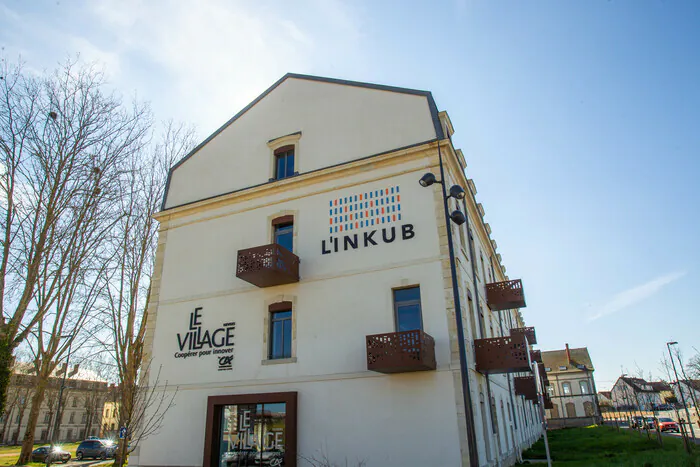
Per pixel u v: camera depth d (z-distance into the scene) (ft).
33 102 70.85
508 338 47.93
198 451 51.55
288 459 46.83
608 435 117.50
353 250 53.06
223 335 56.13
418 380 44.78
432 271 48.29
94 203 74.95
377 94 60.23
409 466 42.42
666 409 188.24
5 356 61.93
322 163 59.77
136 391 58.13
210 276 60.54
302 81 66.74
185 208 66.13
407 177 53.52
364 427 45.32
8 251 65.51
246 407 51.65
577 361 261.03
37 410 85.76
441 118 57.82
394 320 48.32
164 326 60.29
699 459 53.72
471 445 32.86
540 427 135.54
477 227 75.00
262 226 60.03
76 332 76.69
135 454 54.19
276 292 55.21
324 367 49.29
